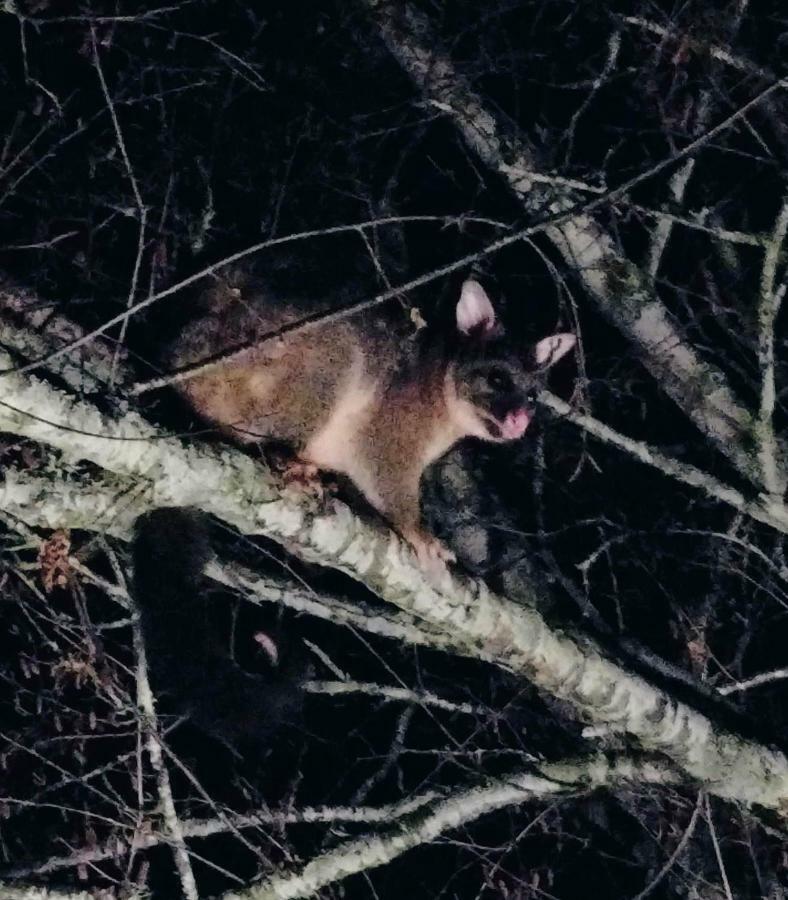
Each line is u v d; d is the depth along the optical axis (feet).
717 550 12.16
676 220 11.34
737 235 11.30
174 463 10.25
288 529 10.49
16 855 11.30
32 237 11.59
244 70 12.19
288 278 11.00
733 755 11.32
